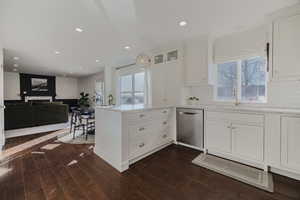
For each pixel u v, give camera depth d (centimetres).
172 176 207
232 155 246
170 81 367
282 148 198
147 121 271
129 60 543
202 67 316
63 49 413
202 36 312
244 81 297
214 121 267
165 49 380
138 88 569
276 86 251
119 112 225
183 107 318
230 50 298
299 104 230
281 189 175
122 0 199
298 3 198
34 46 384
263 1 193
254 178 198
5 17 237
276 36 222
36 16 235
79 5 208
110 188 181
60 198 163
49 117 508
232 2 196
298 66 205
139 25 265
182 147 316
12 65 646
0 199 161
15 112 428
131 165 239
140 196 167
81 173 215
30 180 197
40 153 290
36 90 926
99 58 516
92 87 951
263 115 213
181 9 213
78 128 462
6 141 366
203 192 173
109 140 248
